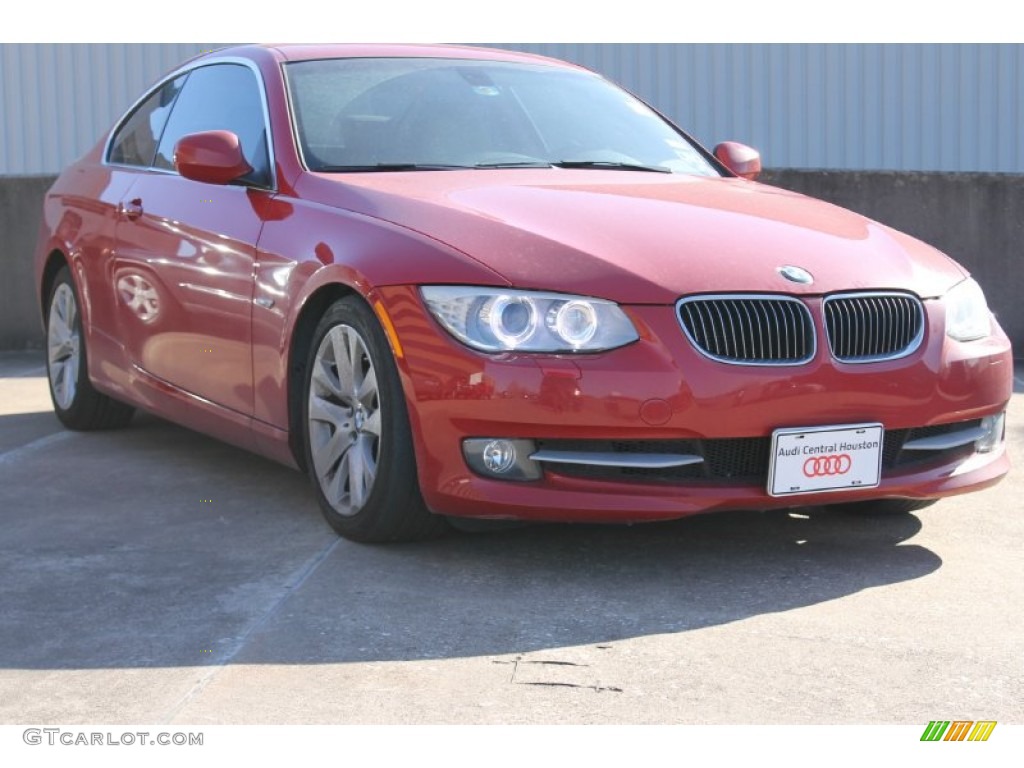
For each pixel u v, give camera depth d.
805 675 2.76
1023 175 8.09
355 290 3.55
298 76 4.42
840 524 3.98
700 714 2.56
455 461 3.35
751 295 3.35
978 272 8.16
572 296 3.27
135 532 3.86
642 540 3.76
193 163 4.15
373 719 2.54
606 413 3.22
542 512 3.31
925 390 3.50
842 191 8.28
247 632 3.00
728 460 3.38
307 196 3.94
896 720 2.54
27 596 3.26
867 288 3.49
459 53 4.79
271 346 3.92
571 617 3.11
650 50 11.37
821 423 3.38
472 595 3.26
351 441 3.67
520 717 2.55
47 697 2.64
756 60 11.34
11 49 11.61
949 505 4.22
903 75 11.31
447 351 3.32
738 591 3.32
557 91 4.70
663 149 4.61
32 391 6.66
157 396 4.68
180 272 4.43
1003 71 11.28
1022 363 8.02
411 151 4.17
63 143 11.68
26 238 8.35
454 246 3.43
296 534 3.81
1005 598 3.28
